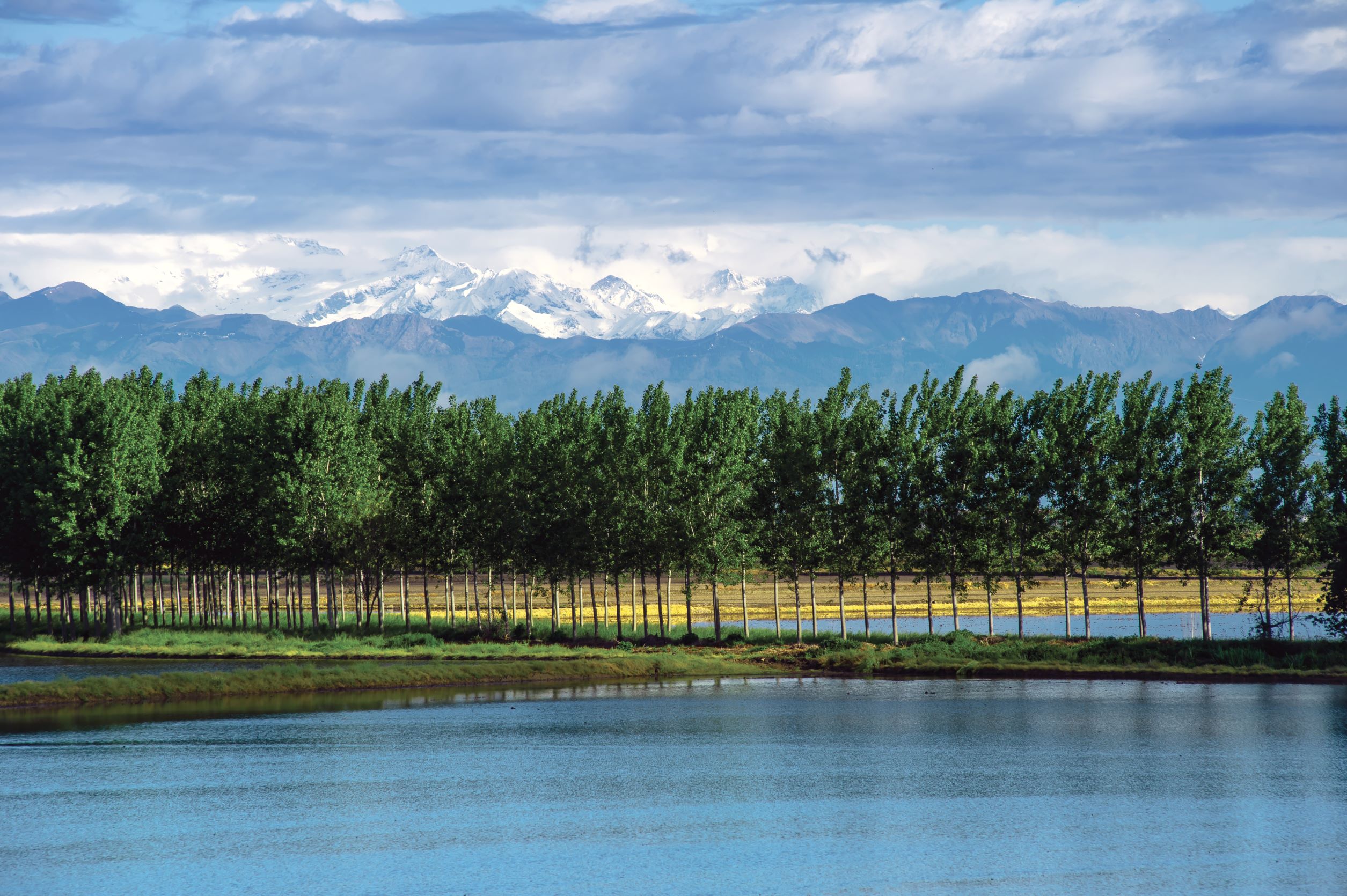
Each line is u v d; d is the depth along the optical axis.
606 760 74.38
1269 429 117.38
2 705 95.12
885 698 100.81
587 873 50.31
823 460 133.38
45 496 133.62
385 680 108.81
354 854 53.34
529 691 107.00
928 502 128.62
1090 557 126.81
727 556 131.50
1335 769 69.00
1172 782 66.31
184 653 127.25
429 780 68.56
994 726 85.69
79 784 67.12
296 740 81.44
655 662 117.94
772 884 48.62
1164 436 119.69
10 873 50.47
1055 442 123.81
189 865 51.62
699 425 138.62
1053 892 47.16
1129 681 109.06
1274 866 50.22
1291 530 115.81
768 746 79.00
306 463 138.50
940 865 50.94
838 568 133.38
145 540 140.88
